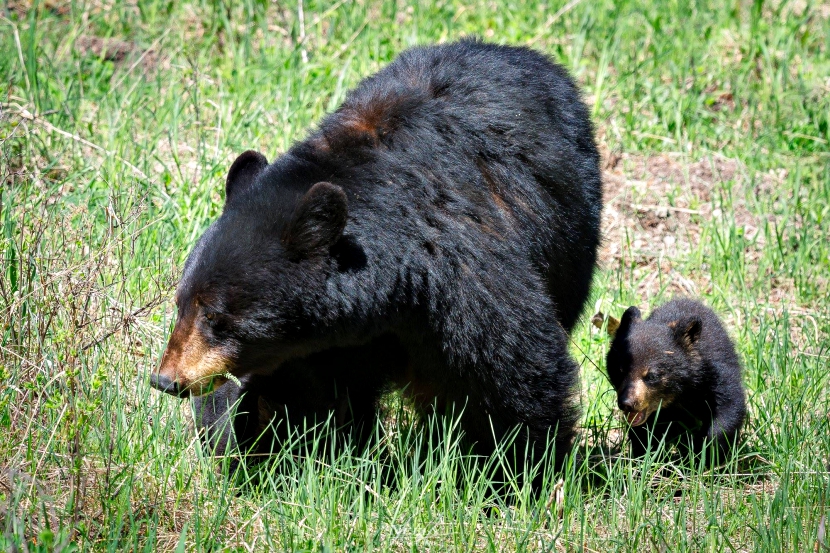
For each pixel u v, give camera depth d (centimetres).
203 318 845
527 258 919
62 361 893
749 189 1593
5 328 940
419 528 870
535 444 929
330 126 927
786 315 1247
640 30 2031
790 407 1106
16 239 1074
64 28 1817
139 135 1522
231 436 959
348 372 952
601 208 1091
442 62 979
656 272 1448
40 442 868
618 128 1731
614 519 905
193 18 1919
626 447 1083
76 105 1550
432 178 884
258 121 1568
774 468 1021
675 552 875
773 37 2014
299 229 834
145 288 1121
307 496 884
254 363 875
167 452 911
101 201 1274
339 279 848
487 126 931
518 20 2003
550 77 1041
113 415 923
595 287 1305
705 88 1880
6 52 1641
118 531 771
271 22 1945
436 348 891
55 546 748
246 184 921
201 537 820
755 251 1509
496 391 897
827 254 1473
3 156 1222
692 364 1041
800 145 1748
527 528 879
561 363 929
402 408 1052
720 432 1040
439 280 865
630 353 1045
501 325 878
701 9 2106
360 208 859
